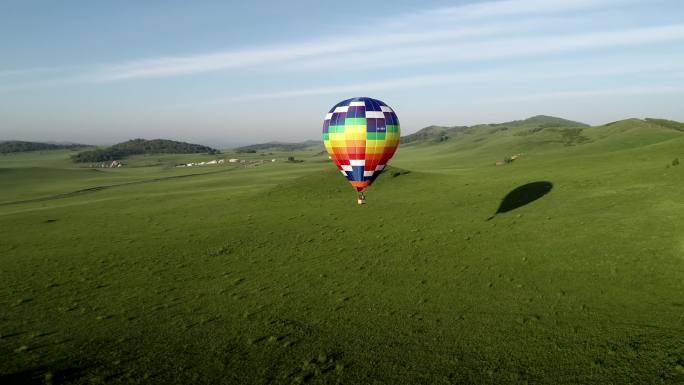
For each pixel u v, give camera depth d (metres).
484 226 40.59
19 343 21.64
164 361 19.11
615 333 18.72
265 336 21.30
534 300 23.28
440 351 18.61
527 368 16.75
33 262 38.06
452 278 28.08
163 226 52.38
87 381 17.58
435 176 77.50
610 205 39.88
